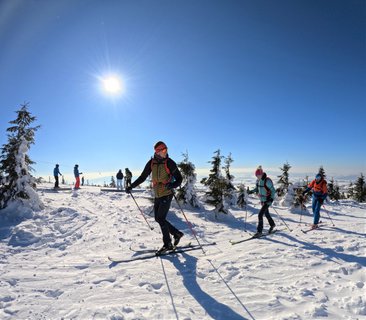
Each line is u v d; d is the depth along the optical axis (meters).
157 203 6.25
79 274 5.13
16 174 10.62
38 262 5.98
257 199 25.16
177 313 3.61
